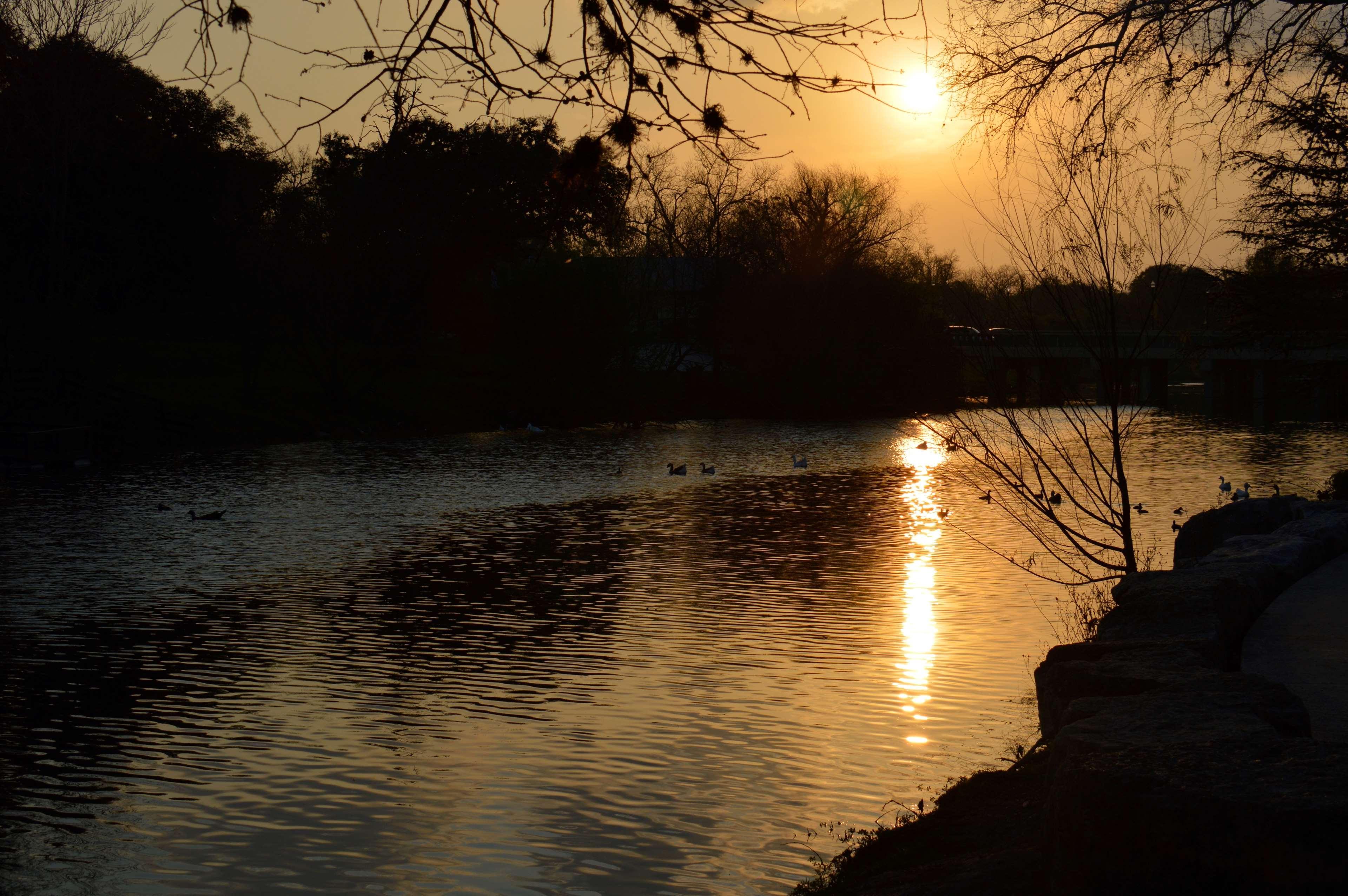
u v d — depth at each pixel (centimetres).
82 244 6500
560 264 7994
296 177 6203
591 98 607
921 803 1200
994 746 1578
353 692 1872
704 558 3180
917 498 4541
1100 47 1414
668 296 9412
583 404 8219
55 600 2528
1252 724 532
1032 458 1972
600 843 1285
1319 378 3784
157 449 5806
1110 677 671
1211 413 10400
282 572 2911
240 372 7356
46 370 5819
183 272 7594
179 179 7062
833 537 3566
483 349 8812
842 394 8906
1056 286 1817
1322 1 1334
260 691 1870
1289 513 1669
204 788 1447
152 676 1956
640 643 2200
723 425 8388
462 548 3312
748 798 1395
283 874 1213
